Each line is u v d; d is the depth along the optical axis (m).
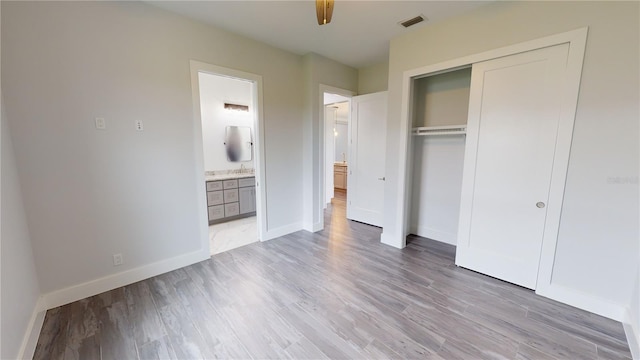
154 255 2.62
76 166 2.13
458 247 2.81
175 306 2.14
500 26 2.31
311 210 3.93
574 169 2.05
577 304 2.12
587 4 1.90
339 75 4.04
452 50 2.62
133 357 1.63
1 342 1.39
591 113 1.95
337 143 8.98
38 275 2.02
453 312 2.06
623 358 1.62
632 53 1.77
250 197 4.89
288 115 3.66
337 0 2.29
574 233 2.09
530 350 1.68
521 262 2.40
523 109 2.26
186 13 2.54
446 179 3.43
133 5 2.29
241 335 1.82
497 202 2.49
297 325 1.92
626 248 1.89
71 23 2.02
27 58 1.88
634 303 1.79
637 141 1.80
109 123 2.25
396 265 2.87
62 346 1.71
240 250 3.28
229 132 5.07
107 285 2.36
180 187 2.73
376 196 4.21
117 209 2.36
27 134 1.91
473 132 2.57
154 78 2.46
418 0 2.29
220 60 2.88
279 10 2.47
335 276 2.63
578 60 1.96
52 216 2.06
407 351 1.68
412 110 3.22
